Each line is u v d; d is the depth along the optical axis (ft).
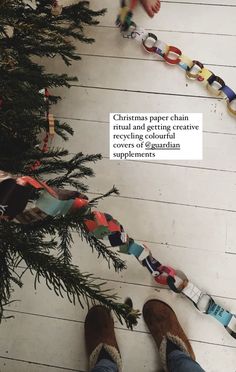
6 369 4.12
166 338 3.98
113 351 3.95
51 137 4.01
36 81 3.38
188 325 4.13
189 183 4.42
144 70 4.71
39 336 4.18
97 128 4.62
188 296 4.03
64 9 4.09
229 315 3.97
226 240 4.25
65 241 3.07
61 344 4.15
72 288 2.50
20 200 2.56
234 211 4.31
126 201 4.42
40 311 4.23
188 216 4.34
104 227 2.97
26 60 3.43
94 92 4.71
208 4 4.76
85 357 4.10
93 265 4.28
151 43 4.67
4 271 2.58
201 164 4.46
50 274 2.47
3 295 2.71
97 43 4.80
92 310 4.15
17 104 3.18
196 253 4.26
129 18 4.49
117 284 4.24
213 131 4.53
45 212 2.73
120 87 4.70
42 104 3.51
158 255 4.28
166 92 4.65
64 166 3.52
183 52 4.71
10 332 4.20
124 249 3.84
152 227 4.34
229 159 4.43
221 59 4.66
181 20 4.76
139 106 4.65
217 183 4.39
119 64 4.75
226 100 4.55
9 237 2.55
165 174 4.46
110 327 4.11
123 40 4.78
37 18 3.59
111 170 4.50
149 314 4.11
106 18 4.83
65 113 4.67
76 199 2.84
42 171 3.44
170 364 3.80
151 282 4.23
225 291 4.16
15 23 3.45
